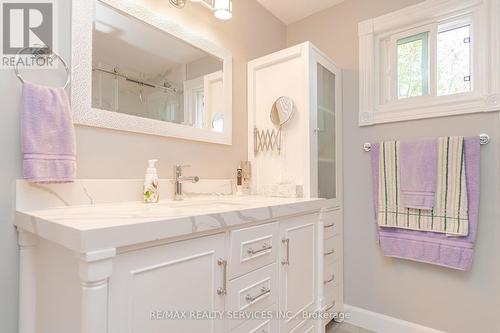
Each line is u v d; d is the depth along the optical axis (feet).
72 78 3.57
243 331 3.39
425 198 5.39
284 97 5.87
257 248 3.61
